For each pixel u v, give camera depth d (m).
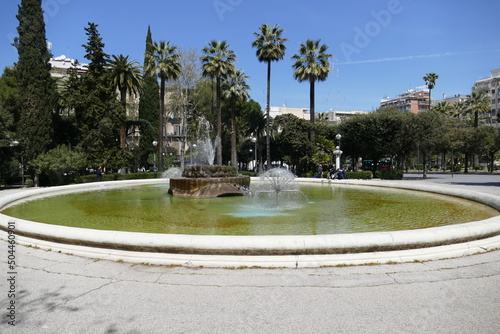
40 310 2.97
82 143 24.78
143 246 4.45
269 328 2.64
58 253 4.67
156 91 39.62
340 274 3.77
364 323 2.70
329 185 18.14
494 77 70.44
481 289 3.34
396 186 15.60
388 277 3.68
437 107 55.31
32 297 3.24
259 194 13.15
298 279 3.64
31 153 21.58
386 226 6.56
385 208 9.17
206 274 3.82
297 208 9.21
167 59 30.20
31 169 23.06
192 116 41.38
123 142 27.55
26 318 2.82
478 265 4.04
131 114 43.84
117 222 7.25
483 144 40.97
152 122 39.06
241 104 44.34
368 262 4.11
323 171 28.36
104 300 3.17
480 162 69.62
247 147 50.94
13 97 24.42
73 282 3.62
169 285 3.52
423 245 4.46
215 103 42.06
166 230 6.30
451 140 34.09
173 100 40.56
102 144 24.67
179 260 4.18
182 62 37.31
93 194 13.79
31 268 4.08
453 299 3.12
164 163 36.53
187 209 9.18
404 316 2.81
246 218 7.58
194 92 39.03
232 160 33.03
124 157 26.03
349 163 59.50
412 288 3.38
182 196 12.39
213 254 4.28
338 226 6.57
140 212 8.70
